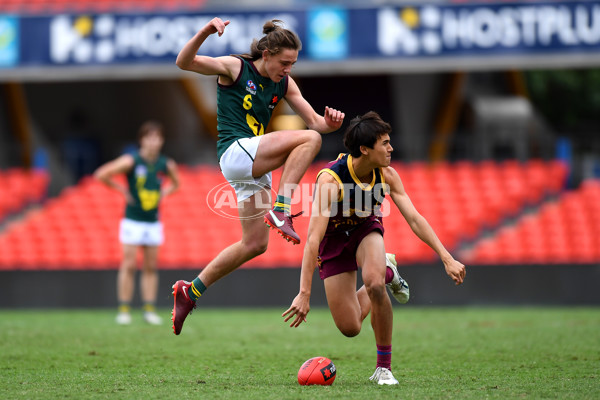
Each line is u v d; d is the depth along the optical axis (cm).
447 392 1595
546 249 5109
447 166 5941
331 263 1791
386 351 1766
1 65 5316
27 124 7075
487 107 7181
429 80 6988
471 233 5362
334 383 1761
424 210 5500
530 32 5000
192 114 7669
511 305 4675
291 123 7094
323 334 3091
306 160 1708
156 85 7512
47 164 6331
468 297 4694
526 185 5681
